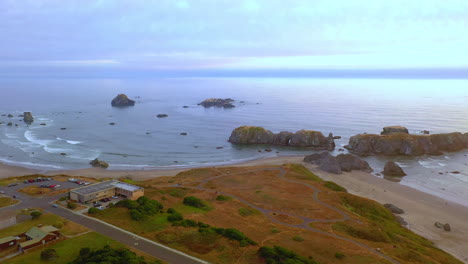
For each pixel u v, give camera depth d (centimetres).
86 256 4744
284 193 9381
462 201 10050
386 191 10900
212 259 5125
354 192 10781
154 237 5753
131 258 4656
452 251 7025
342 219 7462
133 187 7950
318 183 10512
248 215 7519
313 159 14212
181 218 6669
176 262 4941
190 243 5578
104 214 6612
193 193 9094
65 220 6303
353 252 5750
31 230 5562
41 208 6944
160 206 7269
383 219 8175
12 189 8250
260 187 9950
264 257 5153
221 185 10138
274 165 12888
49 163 13362
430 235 7825
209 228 6175
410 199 10206
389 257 5644
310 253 5628
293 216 7594
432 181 11962
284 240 6116
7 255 5003
